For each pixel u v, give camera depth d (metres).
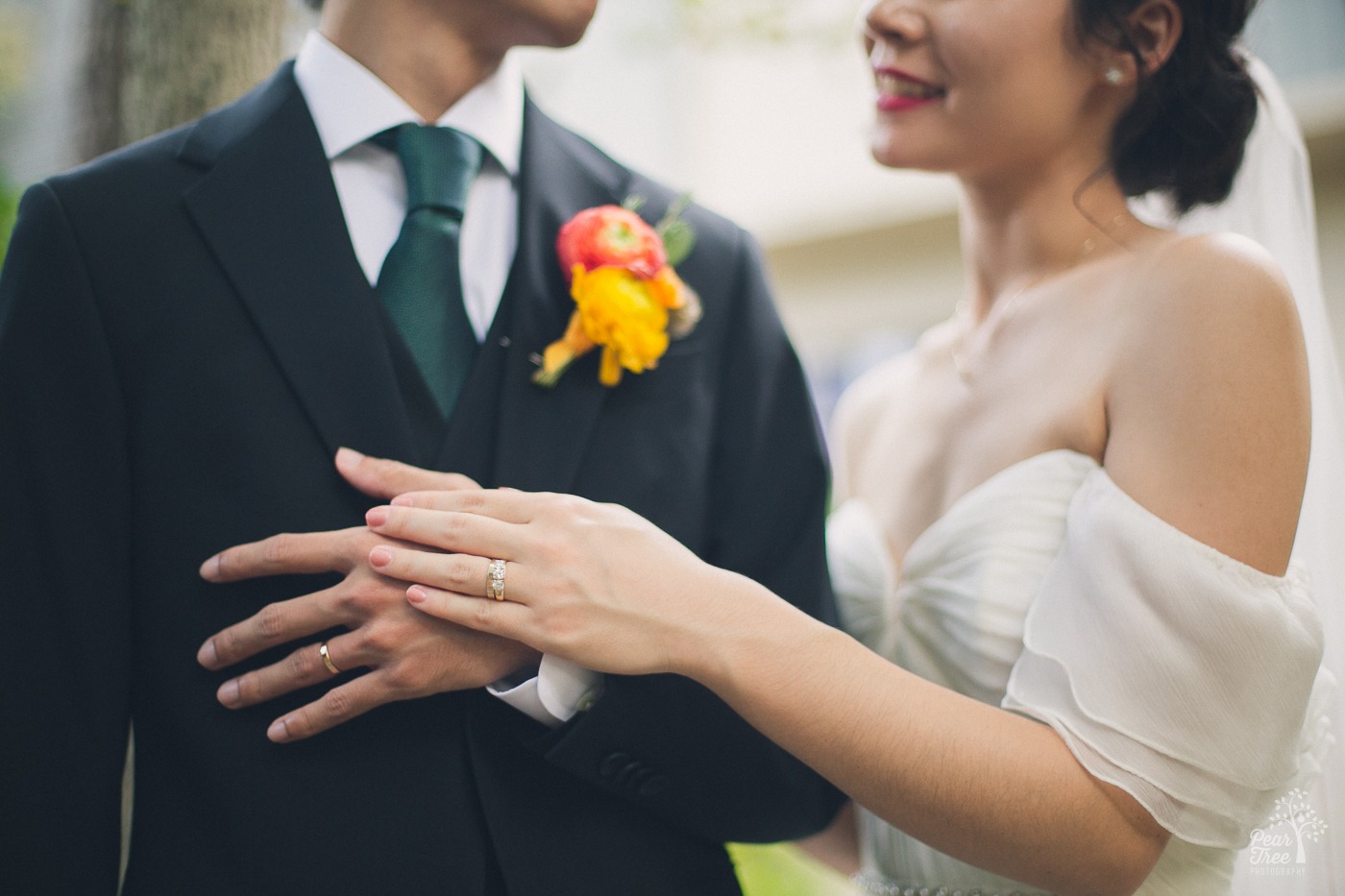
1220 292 1.43
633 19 4.80
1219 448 1.37
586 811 1.35
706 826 1.42
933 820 1.34
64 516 1.26
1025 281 1.76
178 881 1.24
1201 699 1.31
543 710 1.31
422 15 1.42
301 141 1.40
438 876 1.25
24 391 1.26
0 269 1.34
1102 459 1.53
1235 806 1.32
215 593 1.29
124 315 1.28
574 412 1.41
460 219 1.42
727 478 1.55
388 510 1.26
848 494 2.17
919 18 1.63
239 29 1.93
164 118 1.91
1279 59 5.25
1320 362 1.70
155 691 1.29
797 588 1.54
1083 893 1.36
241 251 1.33
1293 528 1.37
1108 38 1.56
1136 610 1.36
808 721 1.31
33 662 1.24
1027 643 1.45
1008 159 1.68
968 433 1.74
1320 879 1.58
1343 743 1.60
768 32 2.85
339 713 1.23
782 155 7.17
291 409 1.31
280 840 1.24
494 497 1.29
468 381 1.38
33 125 4.65
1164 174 1.67
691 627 1.28
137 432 1.28
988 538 1.58
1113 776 1.31
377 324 1.34
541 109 1.65
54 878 1.21
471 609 1.23
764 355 1.59
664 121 7.31
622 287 1.36
